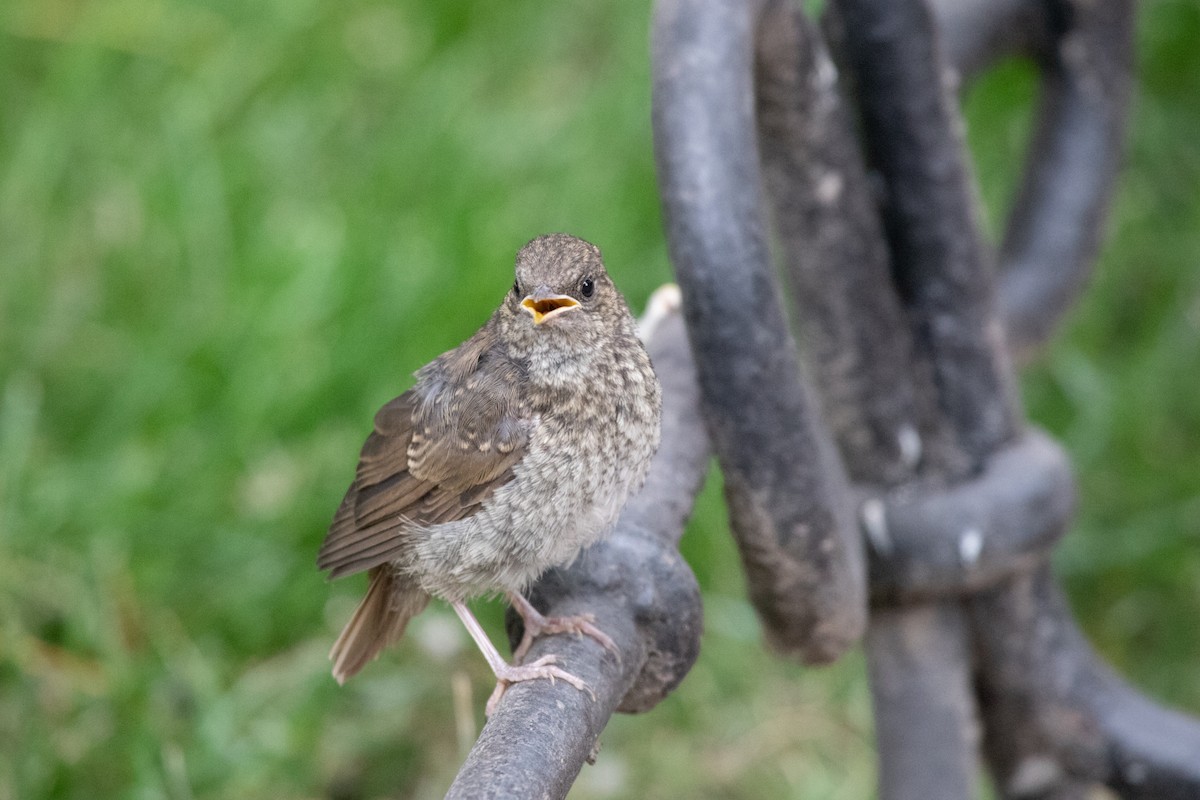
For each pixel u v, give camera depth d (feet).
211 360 37.11
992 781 23.17
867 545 20.63
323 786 31.55
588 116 42.42
